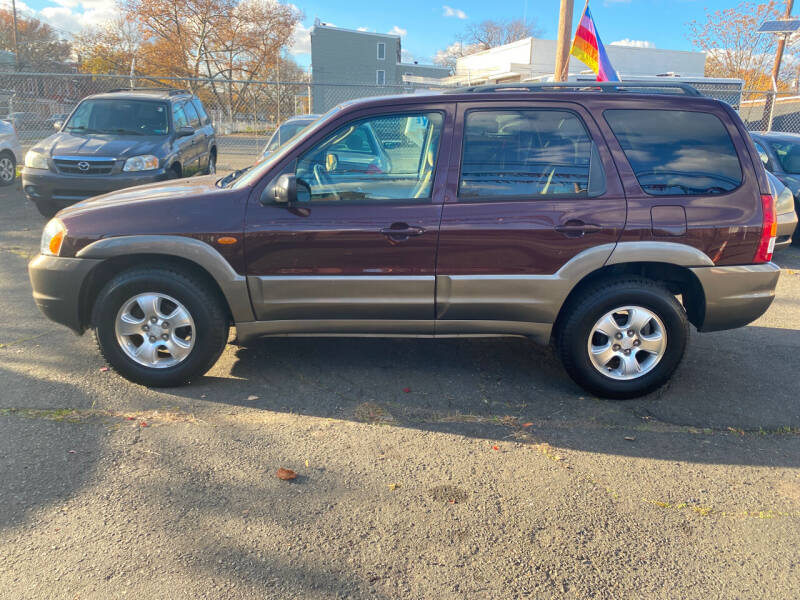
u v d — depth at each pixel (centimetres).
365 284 390
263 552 263
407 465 334
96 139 927
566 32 1150
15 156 1304
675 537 280
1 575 245
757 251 393
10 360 452
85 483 307
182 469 323
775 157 977
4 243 804
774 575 258
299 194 386
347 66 5038
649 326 405
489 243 385
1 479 307
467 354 491
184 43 4388
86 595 236
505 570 256
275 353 481
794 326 577
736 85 1691
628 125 391
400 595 241
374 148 390
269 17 4422
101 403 392
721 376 459
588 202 385
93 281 408
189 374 409
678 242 386
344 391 421
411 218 383
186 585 243
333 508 295
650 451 354
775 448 362
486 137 390
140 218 390
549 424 383
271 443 352
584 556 266
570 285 390
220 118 2352
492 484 318
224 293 392
